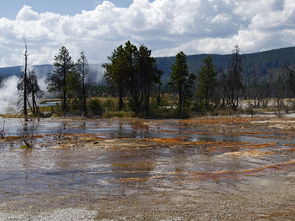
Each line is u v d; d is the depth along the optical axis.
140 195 11.05
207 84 73.06
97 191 11.58
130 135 29.45
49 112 61.00
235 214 9.12
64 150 20.94
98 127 37.97
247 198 10.61
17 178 13.59
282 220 8.69
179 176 13.79
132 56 56.97
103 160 17.59
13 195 11.13
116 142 24.44
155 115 55.34
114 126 39.28
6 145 23.36
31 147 22.23
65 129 35.56
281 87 105.81
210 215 9.05
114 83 61.94
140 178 13.49
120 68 55.78
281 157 18.14
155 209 9.59
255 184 12.35
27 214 9.21
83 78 59.72
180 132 31.98
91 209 9.64
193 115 54.06
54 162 17.08
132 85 57.66
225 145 23.02
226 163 16.58
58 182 12.91
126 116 54.81
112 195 11.07
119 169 15.30
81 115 56.69
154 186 12.20
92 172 14.70
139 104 57.16
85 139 26.12
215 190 11.57
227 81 60.81
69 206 9.94
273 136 28.16
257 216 8.98
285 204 9.98
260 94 111.25
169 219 8.75
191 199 10.55
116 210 9.52
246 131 32.16
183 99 62.66
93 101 59.88
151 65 56.56
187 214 9.15
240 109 58.69
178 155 19.08
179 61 60.25
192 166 15.91
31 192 11.49
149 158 18.14
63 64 62.25
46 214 9.20
